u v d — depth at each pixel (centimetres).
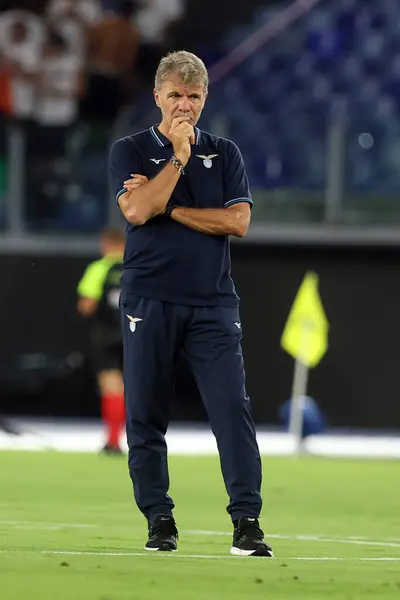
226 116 7319
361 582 1827
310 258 6956
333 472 4709
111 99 7250
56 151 7275
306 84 7288
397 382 6875
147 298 2083
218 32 7344
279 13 7350
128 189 2089
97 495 3672
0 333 7038
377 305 6906
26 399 7012
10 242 7181
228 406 2077
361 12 7312
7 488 3847
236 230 2084
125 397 2138
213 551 2220
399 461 5288
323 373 6900
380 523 3097
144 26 7275
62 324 7012
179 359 2130
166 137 2141
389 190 7188
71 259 7050
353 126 7231
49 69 7250
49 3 7244
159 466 2144
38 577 1788
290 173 7256
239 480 2086
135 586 1714
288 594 1689
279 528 2931
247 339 6962
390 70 7250
